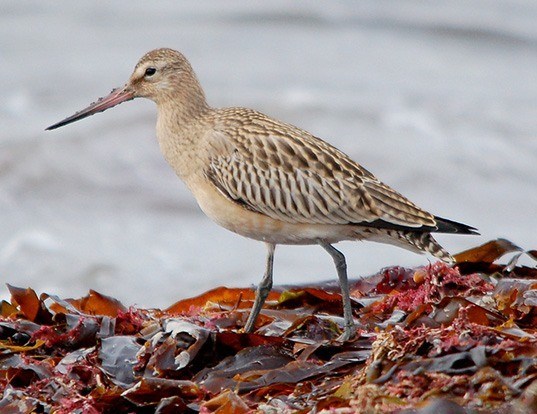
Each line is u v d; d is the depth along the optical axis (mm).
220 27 31688
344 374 7484
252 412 6809
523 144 23250
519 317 8367
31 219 19953
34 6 33656
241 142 10039
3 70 27922
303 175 9812
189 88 10516
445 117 24656
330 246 9898
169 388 7262
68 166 21781
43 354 8289
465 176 21688
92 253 18406
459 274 9445
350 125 24219
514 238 18906
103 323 8430
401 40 30719
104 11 33281
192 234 19188
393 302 9312
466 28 31000
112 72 27922
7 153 22156
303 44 30453
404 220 9672
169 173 21547
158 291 16984
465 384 6562
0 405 7258
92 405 7152
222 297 10359
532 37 30484
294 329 8695
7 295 16922
